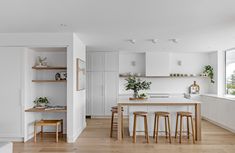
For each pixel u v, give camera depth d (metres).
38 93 5.59
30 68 5.14
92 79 7.77
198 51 7.66
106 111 7.74
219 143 4.61
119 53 8.11
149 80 8.19
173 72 8.14
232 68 6.99
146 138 4.85
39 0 2.82
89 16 3.52
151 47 6.81
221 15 3.45
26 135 4.88
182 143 4.62
